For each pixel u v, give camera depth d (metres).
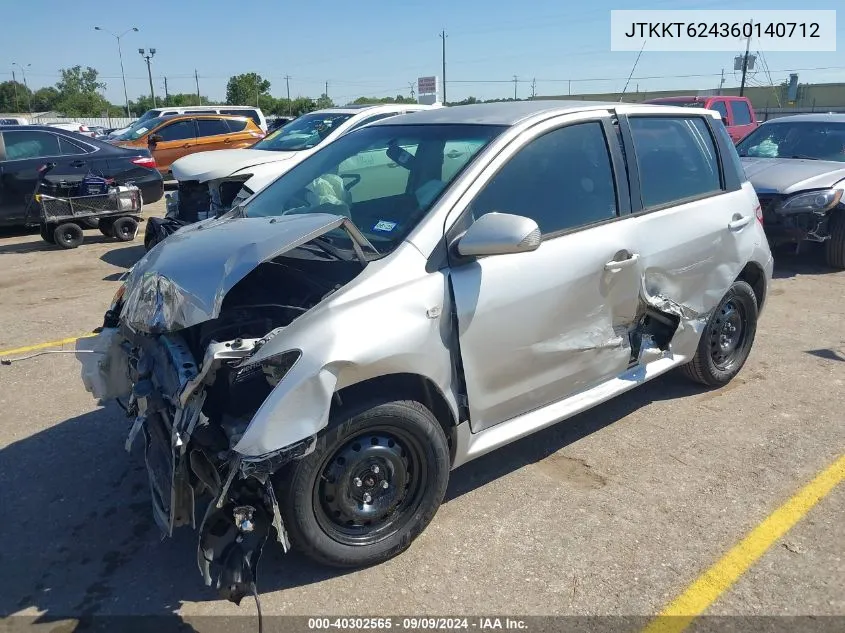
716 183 4.42
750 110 16.16
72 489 3.61
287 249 2.75
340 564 2.87
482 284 3.02
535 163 3.38
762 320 6.25
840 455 3.84
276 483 2.65
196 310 2.71
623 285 3.62
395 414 2.80
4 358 5.45
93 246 10.23
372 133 3.98
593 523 3.25
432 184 3.22
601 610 2.71
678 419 4.29
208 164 7.80
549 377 3.41
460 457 3.16
